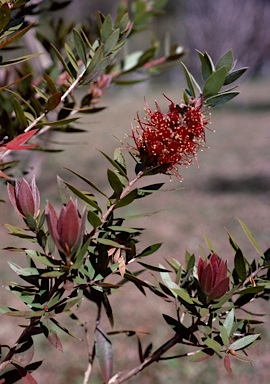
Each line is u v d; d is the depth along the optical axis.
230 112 6.02
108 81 0.86
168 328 2.08
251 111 5.93
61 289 0.63
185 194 3.55
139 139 0.64
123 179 0.65
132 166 3.97
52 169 4.24
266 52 6.91
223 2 6.53
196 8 6.59
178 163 0.64
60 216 0.58
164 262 2.63
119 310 2.21
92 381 1.80
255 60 6.93
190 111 0.63
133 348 1.96
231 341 0.68
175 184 3.76
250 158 4.23
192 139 0.63
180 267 0.68
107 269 0.63
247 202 3.30
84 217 0.58
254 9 6.62
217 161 4.27
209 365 1.83
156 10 0.97
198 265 0.64
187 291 0.68
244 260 0.65
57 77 0.84
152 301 2.26
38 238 0.62
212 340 0.63
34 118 0.69
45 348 1.99
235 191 3.52
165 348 0.69
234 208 3.23
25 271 0.62
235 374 1.79
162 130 0.63
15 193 0.64
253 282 0.65
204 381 1.77
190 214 3.20
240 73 0.63
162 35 7.07
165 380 1.79
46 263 0.60
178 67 8.72
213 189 3.61
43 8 0.85
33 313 0.60
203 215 3.17
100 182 3.95
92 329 2.08
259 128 5.12
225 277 0.62
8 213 3.16
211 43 6.52
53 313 0.60
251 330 0.69
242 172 3.91
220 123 5.51
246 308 2.11
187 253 0.73
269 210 3.13
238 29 6.57
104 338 0.70
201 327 0.65
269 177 3.71
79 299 0.62
